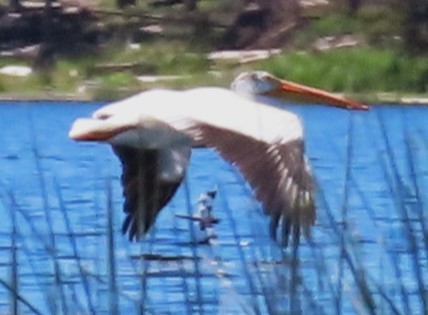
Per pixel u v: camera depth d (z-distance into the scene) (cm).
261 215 1101
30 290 1473
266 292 1080
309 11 6378
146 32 6381
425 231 1144
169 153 1176
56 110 4953
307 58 5850
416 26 5997
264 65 5928
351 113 1398
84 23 6400
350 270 1172
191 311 1175
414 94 5488
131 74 5866
